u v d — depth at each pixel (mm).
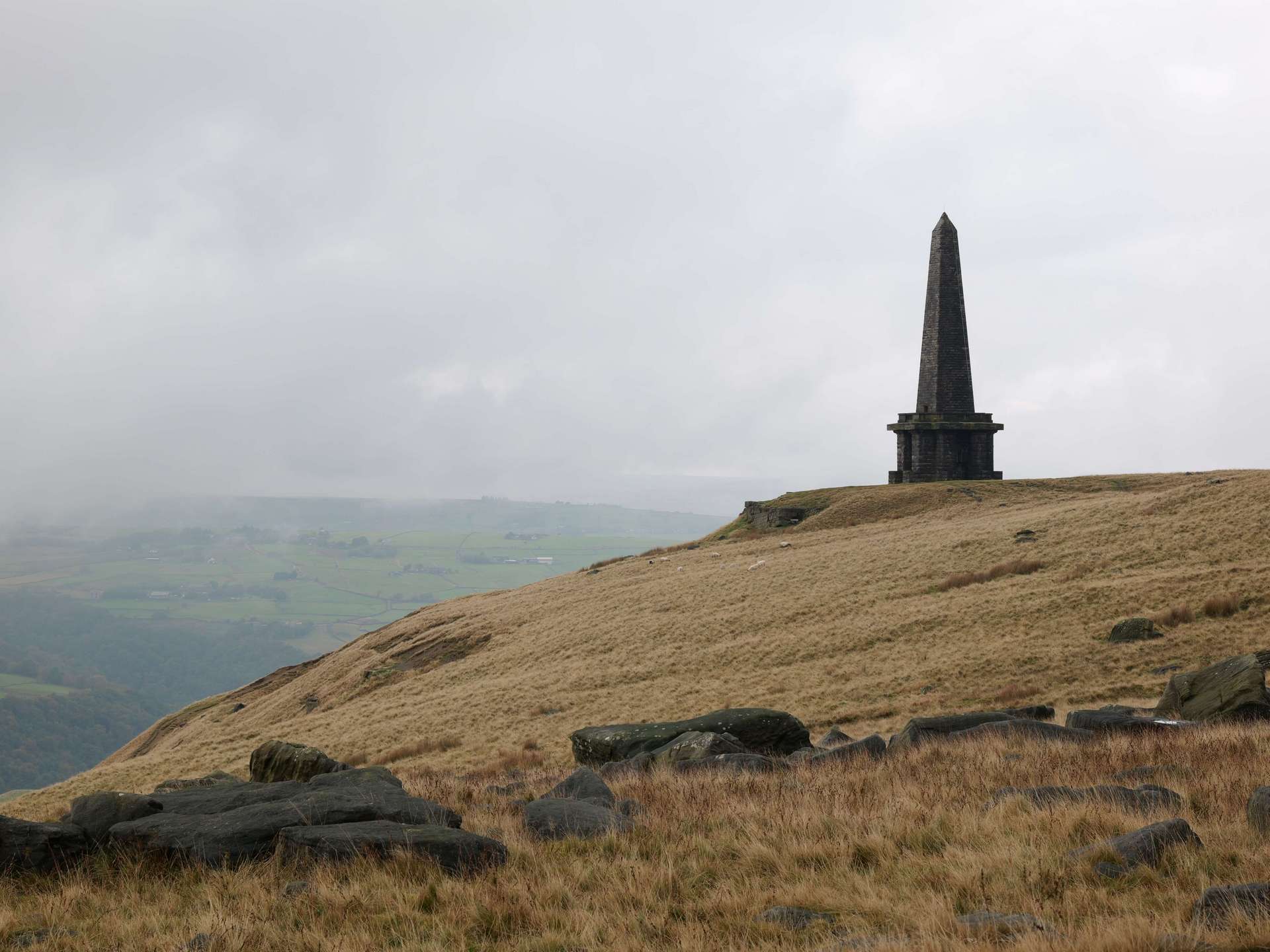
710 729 21734
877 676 41938
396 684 71125
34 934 9523
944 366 106812
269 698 88875
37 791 56500
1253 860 8734
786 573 71062
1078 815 10477
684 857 10695
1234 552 50500
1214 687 22328
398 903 9312
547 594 89938
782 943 7883
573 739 23359
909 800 12594
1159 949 6863
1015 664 39625
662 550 111062
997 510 90938
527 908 9070
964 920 7969
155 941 8867
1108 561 54375
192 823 12031
